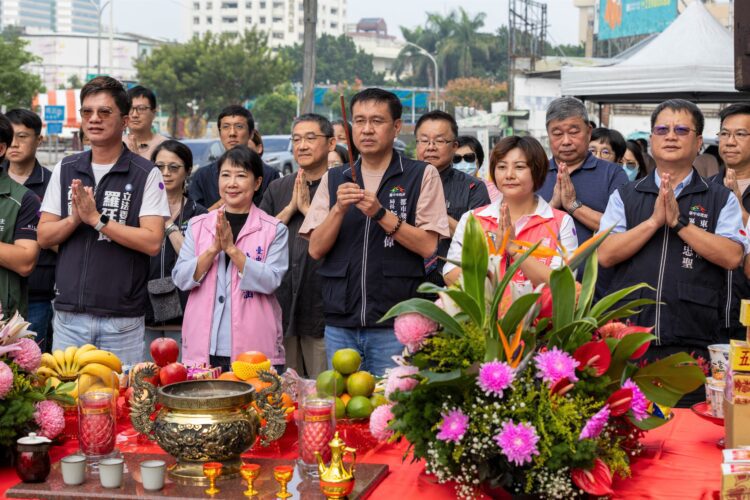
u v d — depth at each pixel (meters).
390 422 2.32
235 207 4.09
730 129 4.56
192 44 45.25
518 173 3.30
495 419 2.11
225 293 3.95
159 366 2.77
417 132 4.95
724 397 2.50
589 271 2.38
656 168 3.67
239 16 124.94
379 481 2.33
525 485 2.15
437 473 2.21
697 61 7.96
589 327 2.30
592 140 6.15
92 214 3.76
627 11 29.59
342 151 6.19
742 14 4.89
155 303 4.64
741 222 3.59
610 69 8.34
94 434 2.39
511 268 2.20
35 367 2.57
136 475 2.32
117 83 3.93
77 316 3.92
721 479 2.12
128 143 5.73
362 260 3.77
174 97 45.09
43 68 104.12
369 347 3.81
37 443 2.28
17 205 3.92
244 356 2.74
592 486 2.13
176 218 4.84
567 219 3.37
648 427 2.35
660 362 2.39
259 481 2.28
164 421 2.30
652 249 3.58
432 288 2.24
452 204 4.85
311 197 4.88
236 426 2.29
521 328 2.17
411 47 74.44
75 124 34.41
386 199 3.78
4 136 3.91
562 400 2.14
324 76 85.25
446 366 2.22
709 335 3.56
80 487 2.24
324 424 2.32
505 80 72.81
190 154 4.93
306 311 4.65
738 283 4.00
